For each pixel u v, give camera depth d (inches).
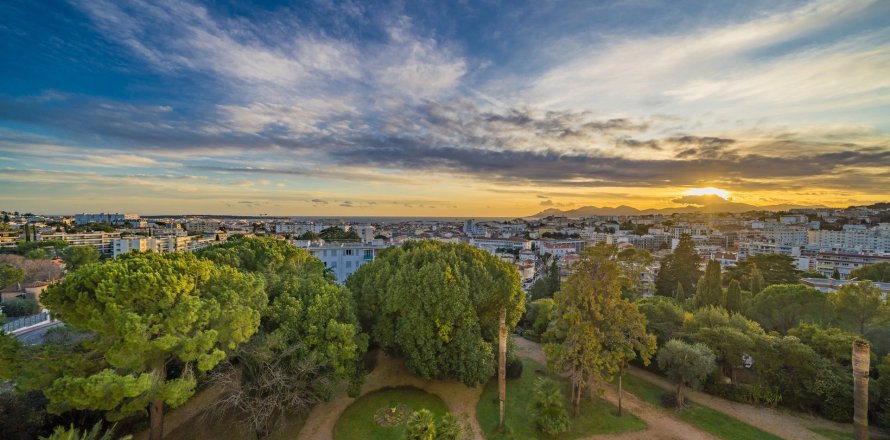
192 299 786.8
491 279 1273.4
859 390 741.3
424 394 1182.3
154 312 768.3
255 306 969.5
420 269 1216.2
